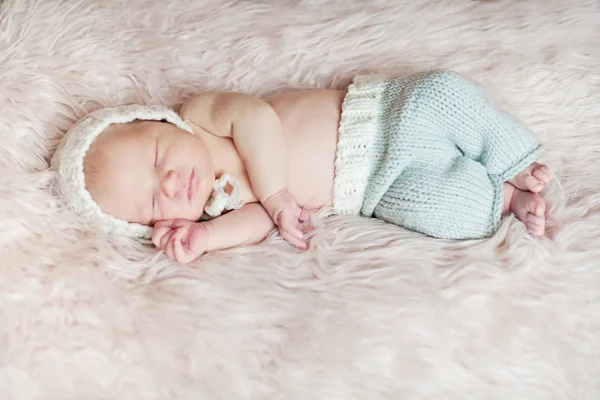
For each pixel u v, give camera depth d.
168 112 1.22
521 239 1.16
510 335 1.06
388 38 1.43
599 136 1.35
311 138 1.26
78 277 1.06
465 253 1.16
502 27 1.42
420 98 1.22
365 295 1.08
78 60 1.30
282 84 1.40
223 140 1.25
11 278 1.04
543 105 1.37
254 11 1.46
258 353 1.02
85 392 0.97
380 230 1.21
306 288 1.10
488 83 1.37
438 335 1.04
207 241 1.15
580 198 1.27
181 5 1.45
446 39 1.42
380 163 1.24
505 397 1.03
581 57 1.39
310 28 1.43
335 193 1.25
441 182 1.20
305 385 0.98
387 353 1.02
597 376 1.08
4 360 0.96
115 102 1.32
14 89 1.21
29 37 1.28
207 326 1.03
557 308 1.10
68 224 1.14
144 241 1.19
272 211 1.20
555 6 1.44
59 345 1.00
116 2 1.42
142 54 1.37
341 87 1.41
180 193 1.13
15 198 1.10
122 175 1.12
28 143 1.18
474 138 1.23
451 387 1.02
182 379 0.99
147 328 1.03
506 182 1.25
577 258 1.15
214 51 1.41
